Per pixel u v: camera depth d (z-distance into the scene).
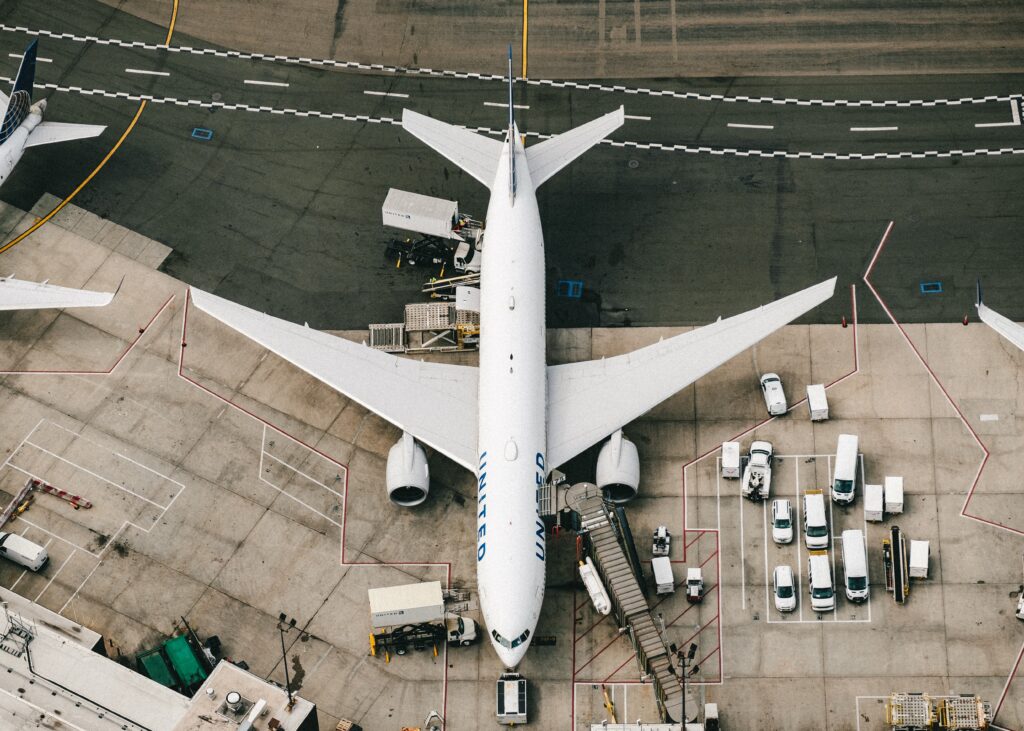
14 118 118.50
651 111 129.00
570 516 107.56
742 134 127.62
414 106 129.50
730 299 119.44
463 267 120.25
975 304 118.38
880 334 117.38
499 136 127.88
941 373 115.31
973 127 127.12
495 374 105.31
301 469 112.75
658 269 121.06
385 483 111.81
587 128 117.88
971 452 111.75
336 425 114.75
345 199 125.00
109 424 114.69
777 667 103.50
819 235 122.25
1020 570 106.69
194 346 118.25
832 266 120.69
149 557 108.88
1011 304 118.38
